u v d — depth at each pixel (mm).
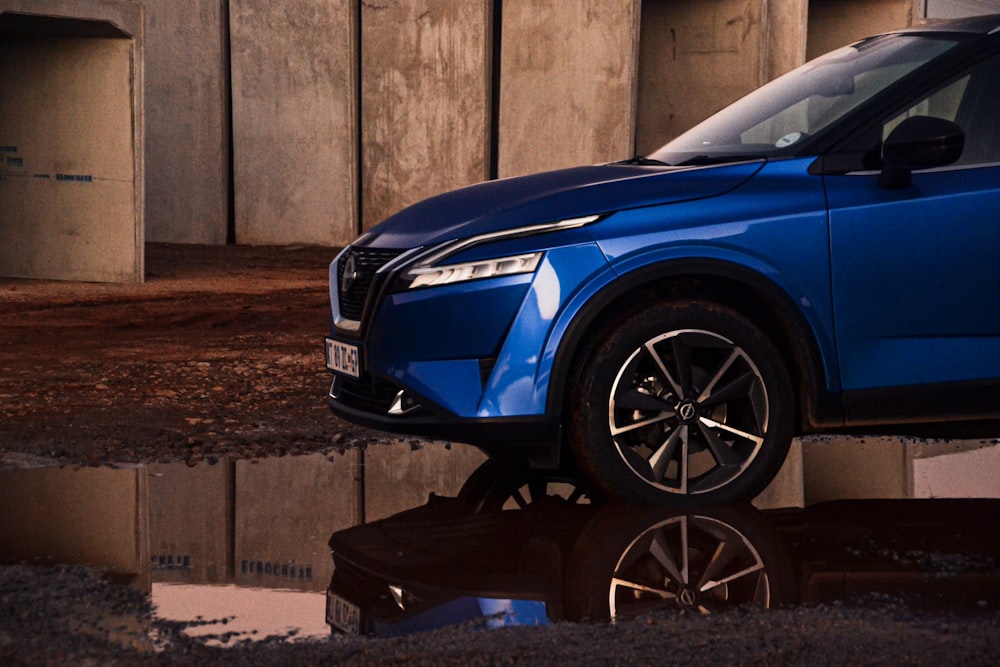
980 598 3861
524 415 4859
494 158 22750
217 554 4484
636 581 4074
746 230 4934
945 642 3387
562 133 21562
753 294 5125
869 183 5078
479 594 3951
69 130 15352
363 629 3592
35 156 15500
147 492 5406
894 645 3355
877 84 5453
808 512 5047
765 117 5738
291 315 12469
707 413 5078
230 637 3518
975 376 5148
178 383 8148
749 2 22422
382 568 4285
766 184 5059
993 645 3359
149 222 22453
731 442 5383
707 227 4914
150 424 6738
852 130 5180
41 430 6547
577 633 3490
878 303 5051
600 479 5004
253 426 6750
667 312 4965
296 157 21875
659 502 5051
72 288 14617
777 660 3232
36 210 15586
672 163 5570
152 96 22109
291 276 16766
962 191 5094
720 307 5012
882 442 6551
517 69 21750
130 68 15102
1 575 4168
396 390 5105
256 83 21844
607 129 21266
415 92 21828
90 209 15406
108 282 15414
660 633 3479
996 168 5168
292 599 3918
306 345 10234
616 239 4867
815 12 25719
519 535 4691
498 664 3217
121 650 3371
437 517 5004
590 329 4980
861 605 3775
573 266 4832
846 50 6145
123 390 7848
